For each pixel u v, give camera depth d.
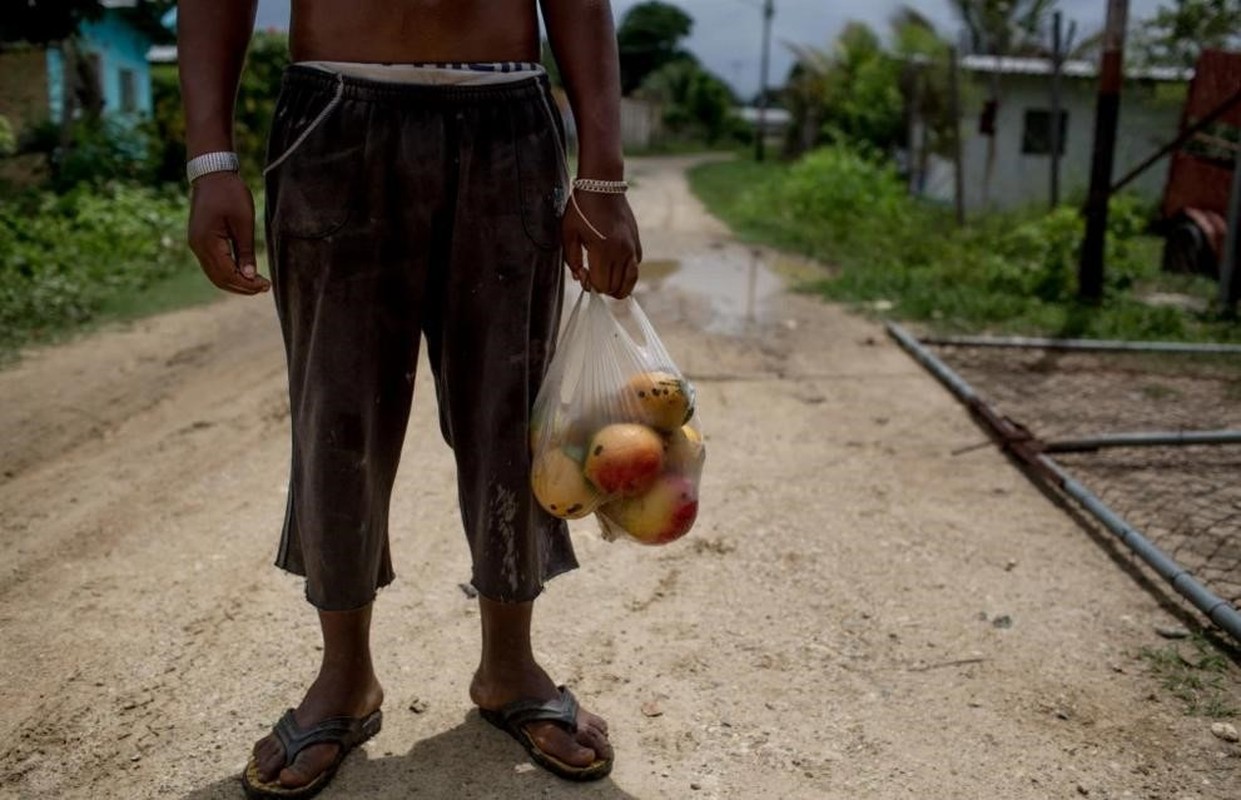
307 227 1.87
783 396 5.36
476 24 1.89
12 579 3.11
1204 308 8.10
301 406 1.99
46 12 7.09
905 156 24.08
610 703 2.48
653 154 47.47
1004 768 2.28
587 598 3.03
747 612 2.98
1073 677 2.67
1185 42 14.84
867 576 3.25
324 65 1.87
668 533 2.01
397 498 3.79
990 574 3.29
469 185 1.90
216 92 1.82
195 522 3.55
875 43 28.02
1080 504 3.75
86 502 3.75
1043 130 19.02
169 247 9.48
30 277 7.68
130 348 6.25
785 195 15.53
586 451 1.97
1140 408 5.24
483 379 2.01
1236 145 9.11
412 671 2.59
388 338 1.97
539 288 2.00
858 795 2.17
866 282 8.68
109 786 2.14
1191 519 3.74
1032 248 9.01
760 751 2.31
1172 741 2.39
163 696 2.47
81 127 13.12
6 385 5.36
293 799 2.06
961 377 5.84
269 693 2.48
